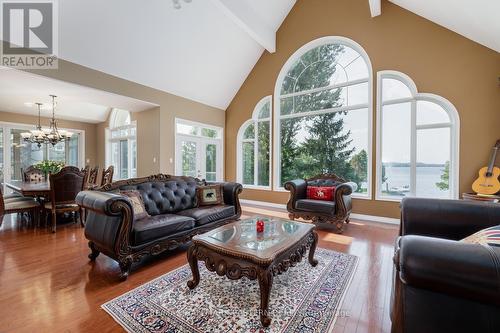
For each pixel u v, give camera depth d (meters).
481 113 3.53
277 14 5.23
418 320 0.92
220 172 6.62
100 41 3.77
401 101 4.13
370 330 1.48
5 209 3.42
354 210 4.50
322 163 5.10
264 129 6.01
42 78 3.58
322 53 5.11
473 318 0.83
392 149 4.25
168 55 4.60
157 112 5.19
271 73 5.73
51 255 2.63
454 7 3.09
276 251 1.67
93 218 2.45
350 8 4.61
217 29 4.72
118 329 1.48
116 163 7.32
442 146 3.89
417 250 0.87
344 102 4.82
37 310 1.66
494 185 3.27
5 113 6.05
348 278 2.14
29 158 6.56
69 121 7.28
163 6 3.87
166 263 2.49
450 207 1.81
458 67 3.67
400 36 4.09
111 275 2.19
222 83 5.96
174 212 3.26
